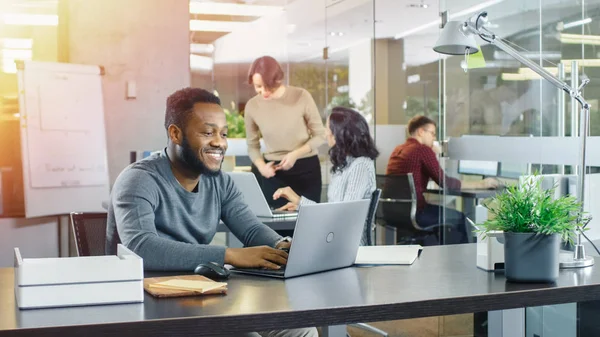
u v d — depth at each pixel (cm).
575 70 366
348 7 675
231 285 185
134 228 218
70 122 509
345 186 387
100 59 559
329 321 157
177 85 589
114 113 567
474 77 452
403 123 788
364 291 176
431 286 183
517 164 412
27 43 525
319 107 648
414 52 778
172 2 586
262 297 168
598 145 343
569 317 324
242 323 150
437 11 714
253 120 629
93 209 521
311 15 647
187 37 593
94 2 554
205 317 147
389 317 162
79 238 268
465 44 248
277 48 639
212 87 623
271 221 401
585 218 224
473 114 454
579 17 362
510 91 421
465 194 462
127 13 567
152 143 581
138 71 574
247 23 627
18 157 510
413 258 227
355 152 388
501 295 173
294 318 154
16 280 168
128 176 228
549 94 387
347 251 214
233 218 254
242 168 625
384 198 632
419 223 625
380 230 634
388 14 715
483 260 210
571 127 370
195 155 234
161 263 207
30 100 486
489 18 438
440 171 626
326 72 656
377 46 770
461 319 453
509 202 190
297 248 194
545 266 185
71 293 158
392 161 649
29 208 484
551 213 185
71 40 545
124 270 161
